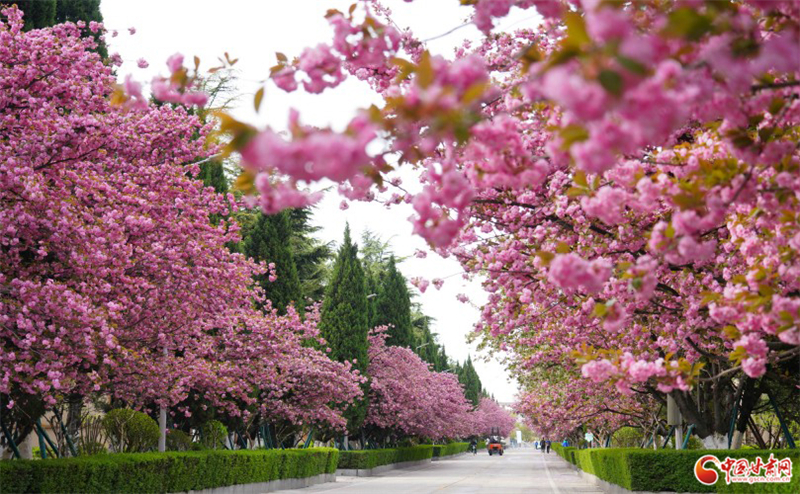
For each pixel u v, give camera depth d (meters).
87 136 11.70
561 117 5.06
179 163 14.27
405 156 3.92
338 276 39.12
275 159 2.51
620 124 2.87
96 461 13.50
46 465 11.87
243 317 20.12
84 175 11.71
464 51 10.33
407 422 43.38
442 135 2.96
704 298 5.52
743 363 5.31
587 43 2.70
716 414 18.02
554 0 4.27
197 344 17.86
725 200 4.48
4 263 11.38
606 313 4.81
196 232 14.02
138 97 4.57
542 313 11.26
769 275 5.25
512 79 9.45
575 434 49.53
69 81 11.78
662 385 5.83
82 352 11.22
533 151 8.59
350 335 38.28
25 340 10.38
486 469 47.00
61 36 13.16
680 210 4.46
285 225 31.45
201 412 22.14
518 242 9.57
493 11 4.53
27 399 13.05
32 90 11.70
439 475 38.25
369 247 58.16
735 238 5.96
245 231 36.06
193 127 14.10
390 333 46.88
